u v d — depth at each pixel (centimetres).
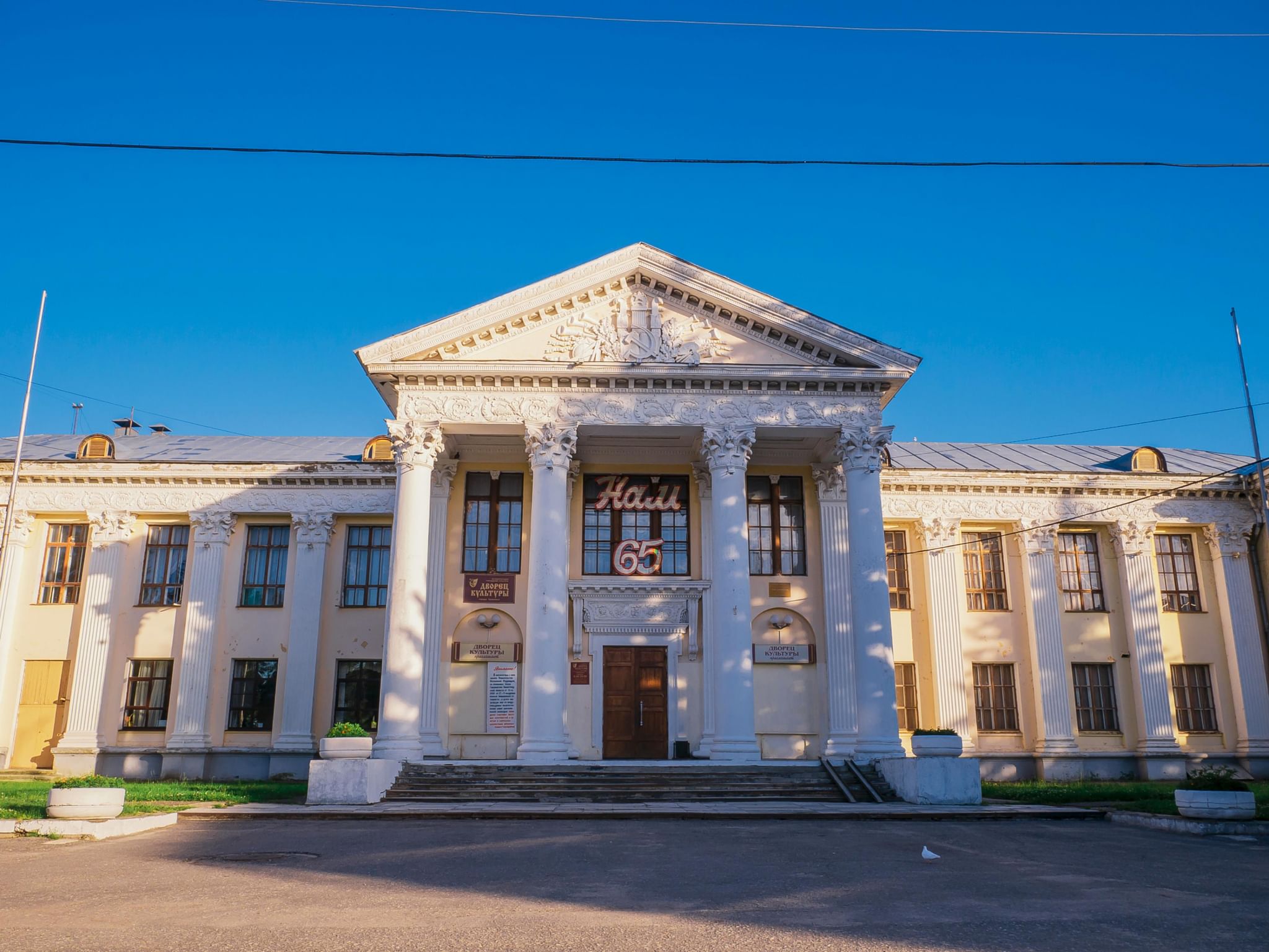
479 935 888
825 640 3000
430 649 2919
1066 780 3284
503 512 3114
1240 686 3438
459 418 2744
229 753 3334
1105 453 4122
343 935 886
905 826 1842
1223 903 1051
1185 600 3584
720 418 2783
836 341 2794
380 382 2828
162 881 1192
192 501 3528
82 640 3400
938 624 3406
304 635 3403
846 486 2886
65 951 823
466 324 2759
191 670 3369
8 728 3397
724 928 918
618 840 1599
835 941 863
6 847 1532
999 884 1166
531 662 2573
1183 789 1819
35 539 3553
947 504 3525
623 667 2995
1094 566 3581
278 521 3566
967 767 2203
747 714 2567
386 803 2209
